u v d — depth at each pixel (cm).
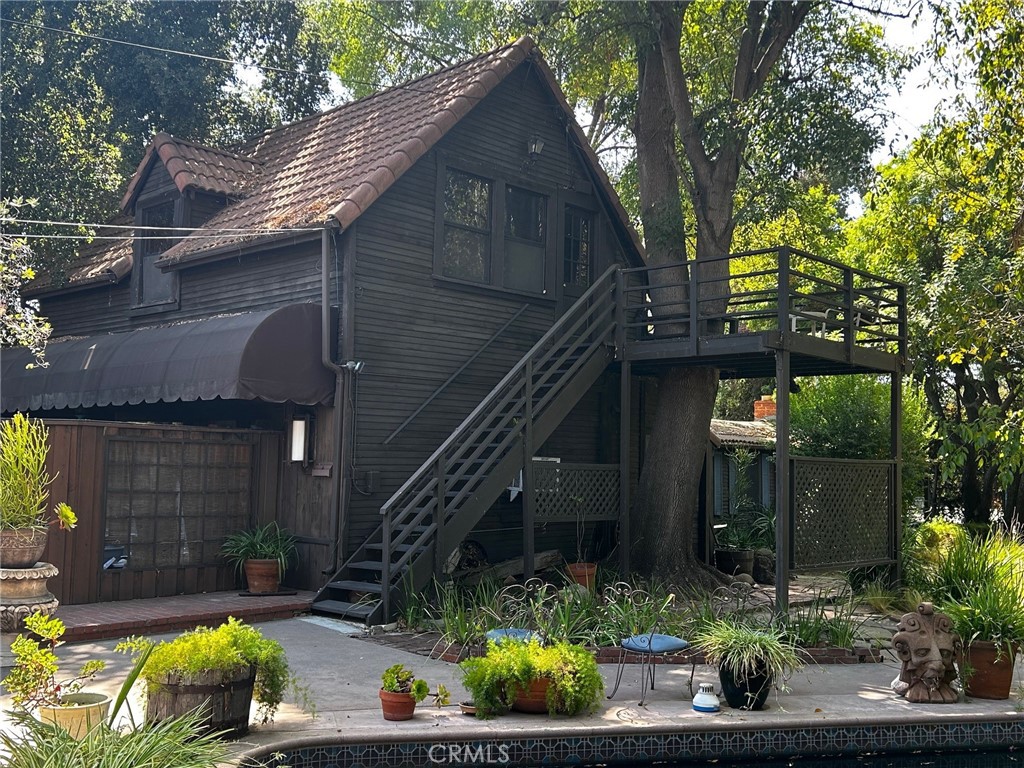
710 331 1461
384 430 1281
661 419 1502
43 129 1977
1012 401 2209
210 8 2175
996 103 1178
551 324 1541
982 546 1327
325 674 852
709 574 1483
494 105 1471
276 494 1288
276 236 1269
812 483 1222
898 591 1324
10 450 923
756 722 716
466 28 2573
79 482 1100
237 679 648
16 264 1250
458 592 1186
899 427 1394
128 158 2117
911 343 2081
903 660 816
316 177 1402
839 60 1467
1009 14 1127
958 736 754
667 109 1534
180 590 1188
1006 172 1252
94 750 500
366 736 655
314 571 1234
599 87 1797
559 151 1579
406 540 1268
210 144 2217
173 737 529
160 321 1533
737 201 1568
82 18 2000
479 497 1211
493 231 1457
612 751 690
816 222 2012
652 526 1477
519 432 1283
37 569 906
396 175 1267
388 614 1088
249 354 1157
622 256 1698
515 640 774
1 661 823
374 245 1284
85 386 1371
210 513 1221
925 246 2112
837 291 1299
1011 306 1245
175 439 1188
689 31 1816
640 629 968
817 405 1736
